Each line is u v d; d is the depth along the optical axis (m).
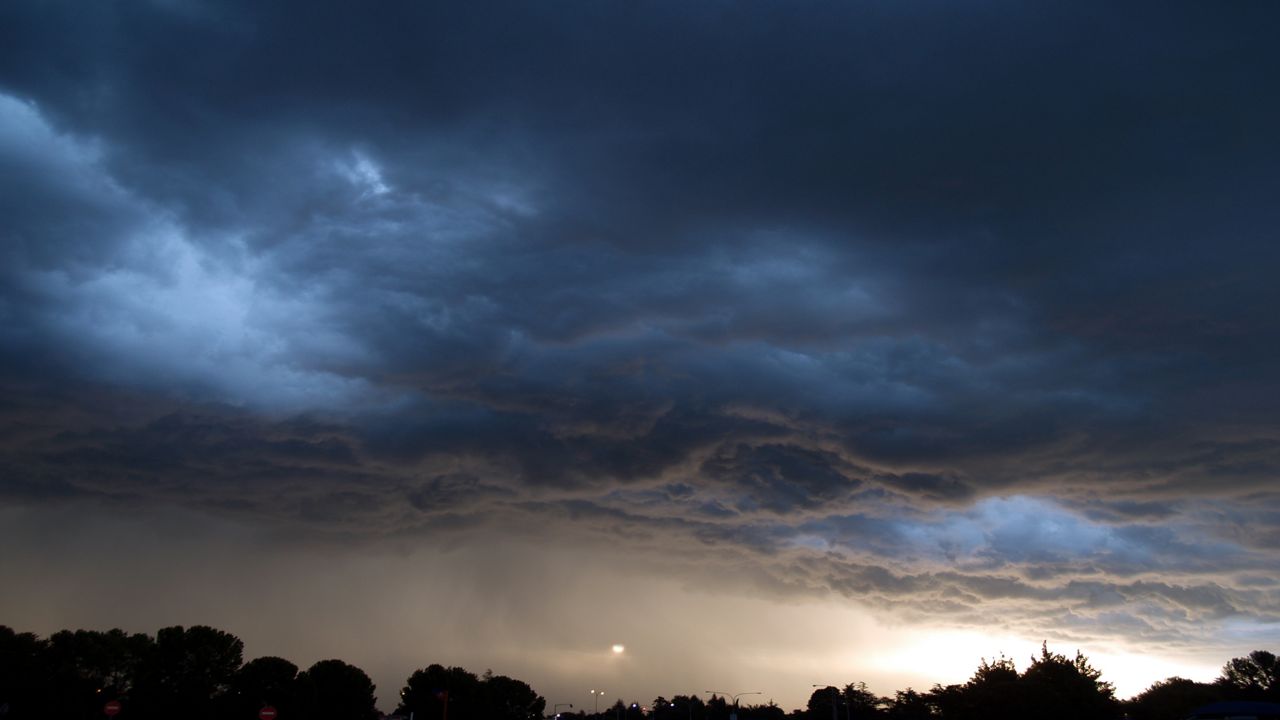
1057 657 92.00
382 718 195.38
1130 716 109.31
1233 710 52.31
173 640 169.62
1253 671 136.75
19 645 154.88
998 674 93.44
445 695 152.62
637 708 169.62
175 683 167.75
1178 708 107.75
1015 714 87.00
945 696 98.81
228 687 172.88
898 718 135.50
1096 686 88.88
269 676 172.00
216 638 172.62
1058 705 85.44
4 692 135.75
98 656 161.12
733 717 167.50
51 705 138.88
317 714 179.12
